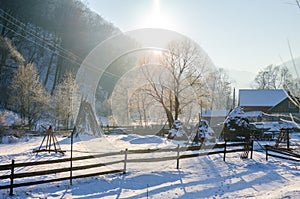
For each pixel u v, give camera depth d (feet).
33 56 141.90
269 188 23.30
